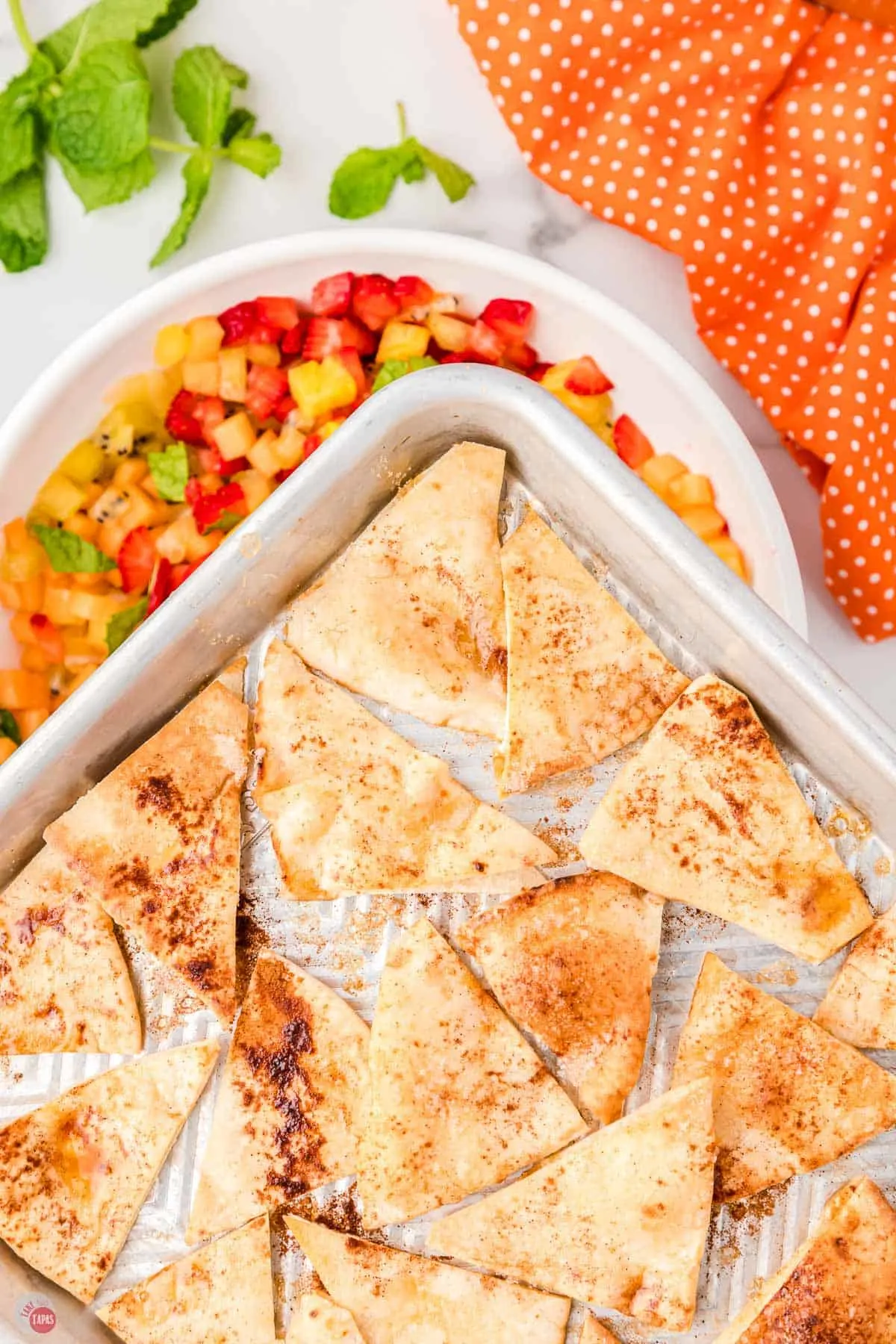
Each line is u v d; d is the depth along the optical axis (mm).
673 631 704
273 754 698
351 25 865
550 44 809
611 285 896
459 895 689
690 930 689
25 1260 691
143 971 696
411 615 700
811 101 818
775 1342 659
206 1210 681
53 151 863
